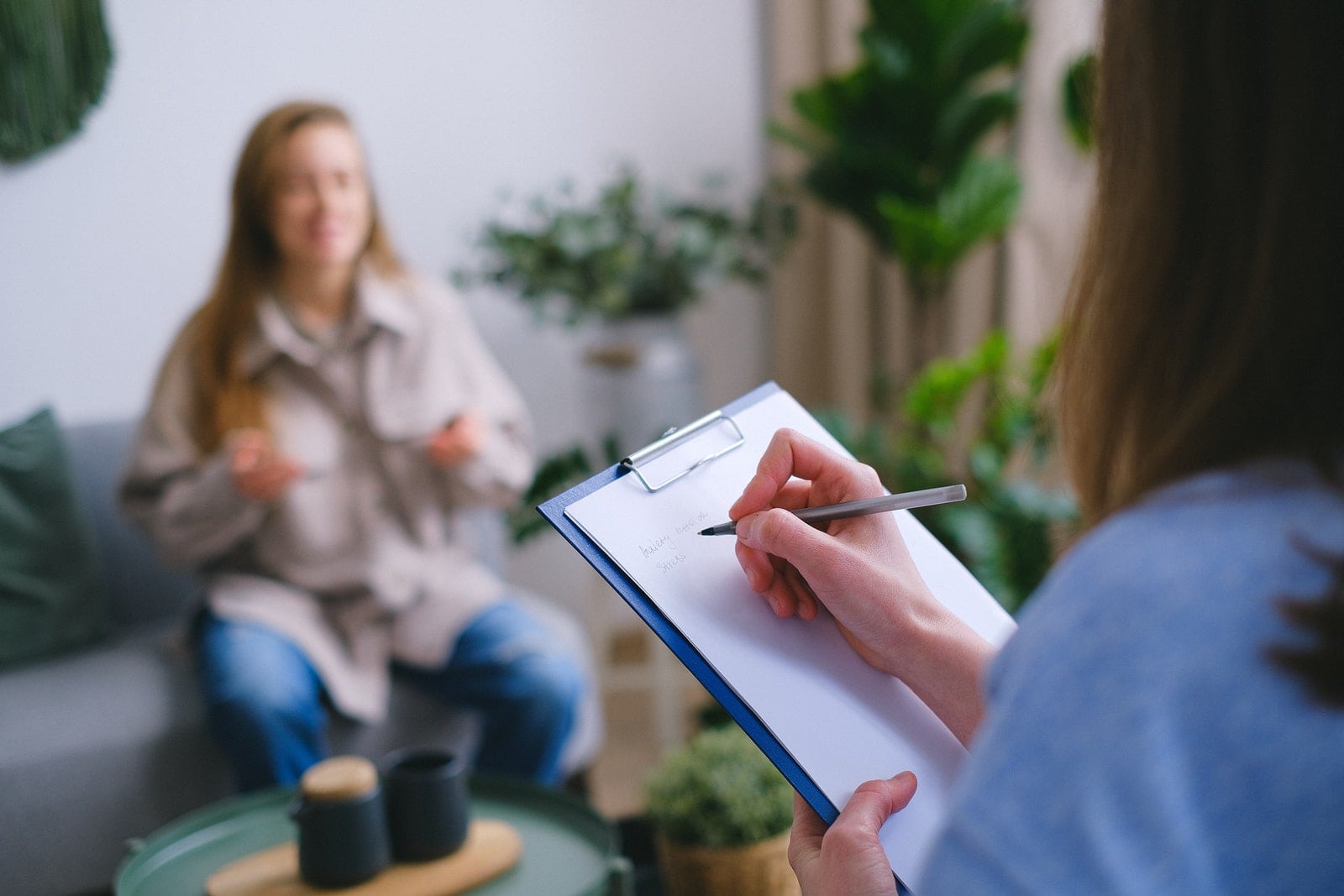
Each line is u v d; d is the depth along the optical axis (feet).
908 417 6.47
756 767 3.78
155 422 5.39
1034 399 5.82
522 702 5.22
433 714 5.39
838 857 1.58
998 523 5.51
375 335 5.59
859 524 1.99
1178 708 0.91
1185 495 1.02
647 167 8.08
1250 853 0.88
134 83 6.60
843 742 1.77
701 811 3.66
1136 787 0.89
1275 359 1.02
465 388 5.74
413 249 7.55
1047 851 0.90
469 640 5.35
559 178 7.84
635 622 8.55
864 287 8.25
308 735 4.94
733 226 7.38
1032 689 0.97
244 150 5.35
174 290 6.85
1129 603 0.95
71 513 5.67
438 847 3.40
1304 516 0.95
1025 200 7.09
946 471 6.38
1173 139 1.09
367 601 5.39
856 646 1.91
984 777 0.96
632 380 6.91
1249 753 0.88
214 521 5.18
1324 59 1.00
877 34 6.91
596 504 1.93
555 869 3.46
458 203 7.61
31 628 5.46
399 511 5.58
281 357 5.51
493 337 7.80
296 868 3.37
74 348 6.66
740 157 8.33
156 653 5.54
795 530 1.82
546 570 8.11
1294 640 0.89
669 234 8.04
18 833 4.61
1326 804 0.87
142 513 5.36
